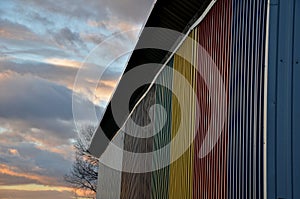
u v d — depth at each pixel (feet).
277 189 18.13
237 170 21.38
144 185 43.96
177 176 32.12
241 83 21.70
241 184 20.79
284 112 18.57
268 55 19.01
